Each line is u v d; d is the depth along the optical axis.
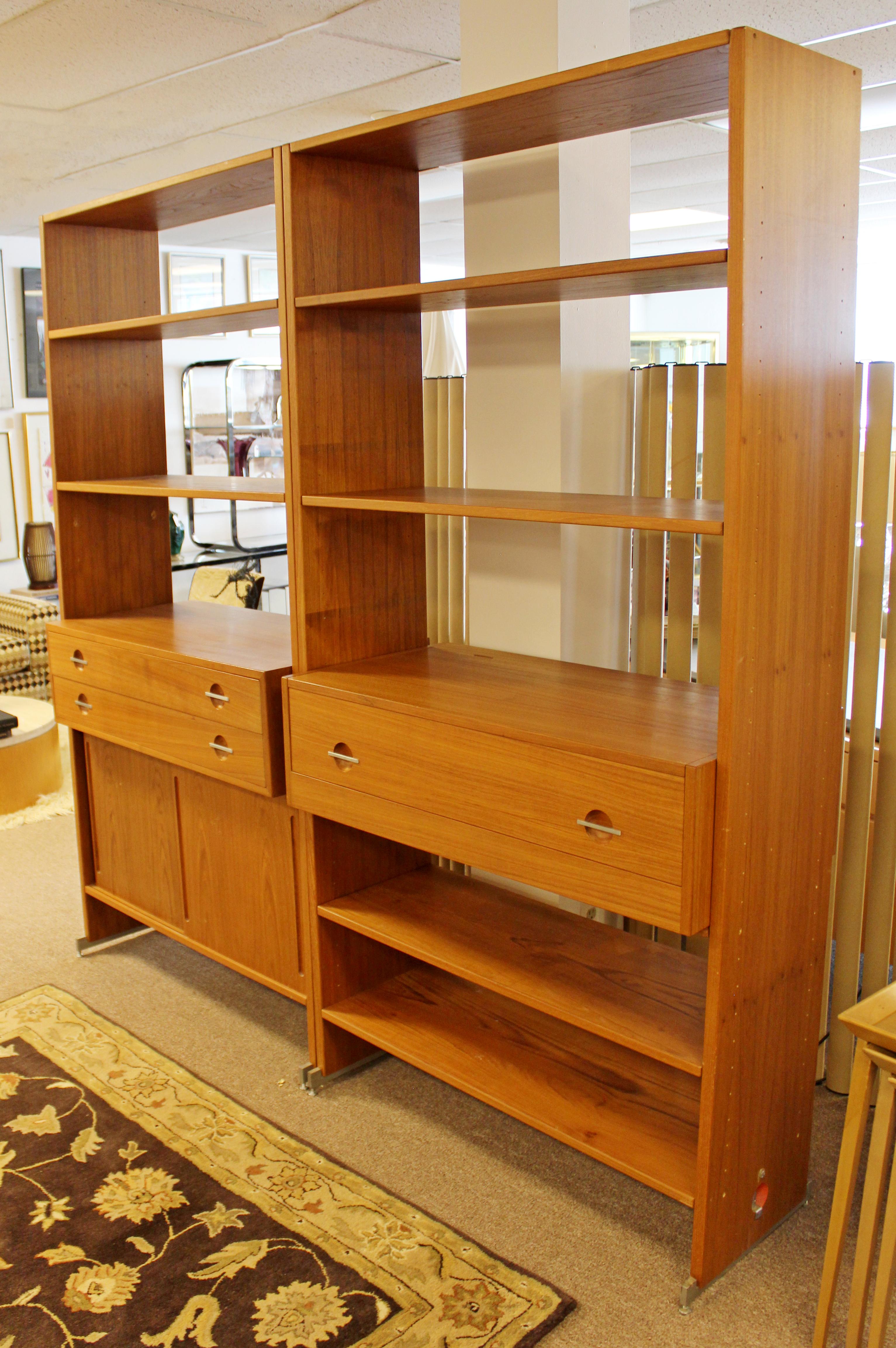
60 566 3.18
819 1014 2.10
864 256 8.05
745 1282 1.97
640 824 1.78
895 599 2.30
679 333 8.88
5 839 4.18
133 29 3.10
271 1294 1.94
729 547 1.66
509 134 2.11
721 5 3.01
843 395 1.86
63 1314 1.91
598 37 2.44
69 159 4.74
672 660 2.61
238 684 2.53
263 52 3.34
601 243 2.54
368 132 2.10
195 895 2.96
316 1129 2.43
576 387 2.50
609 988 2.13
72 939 3.38
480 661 2.57
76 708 3.15
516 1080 2.28
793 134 1.65
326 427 2.42
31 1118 2.47
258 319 2.59
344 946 2.59
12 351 6.62
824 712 1.94
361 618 2.57
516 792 1.97
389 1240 2.07
